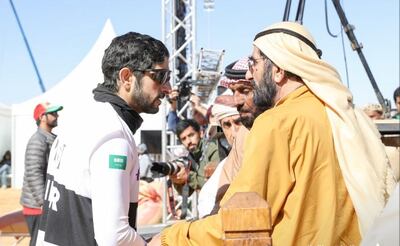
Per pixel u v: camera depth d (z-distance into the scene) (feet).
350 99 6.58
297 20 12.69
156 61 7.04
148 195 24.58
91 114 6.67
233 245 5.09
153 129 43.65
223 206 5.15
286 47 6.61
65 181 6.52
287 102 6.52
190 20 28.81
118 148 6.36
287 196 5.98
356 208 5.91
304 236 5.84
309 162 5.94
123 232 6.26
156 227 12.38
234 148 8.91
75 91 57.93
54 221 6.61
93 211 6.25
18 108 67.62
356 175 5.99
